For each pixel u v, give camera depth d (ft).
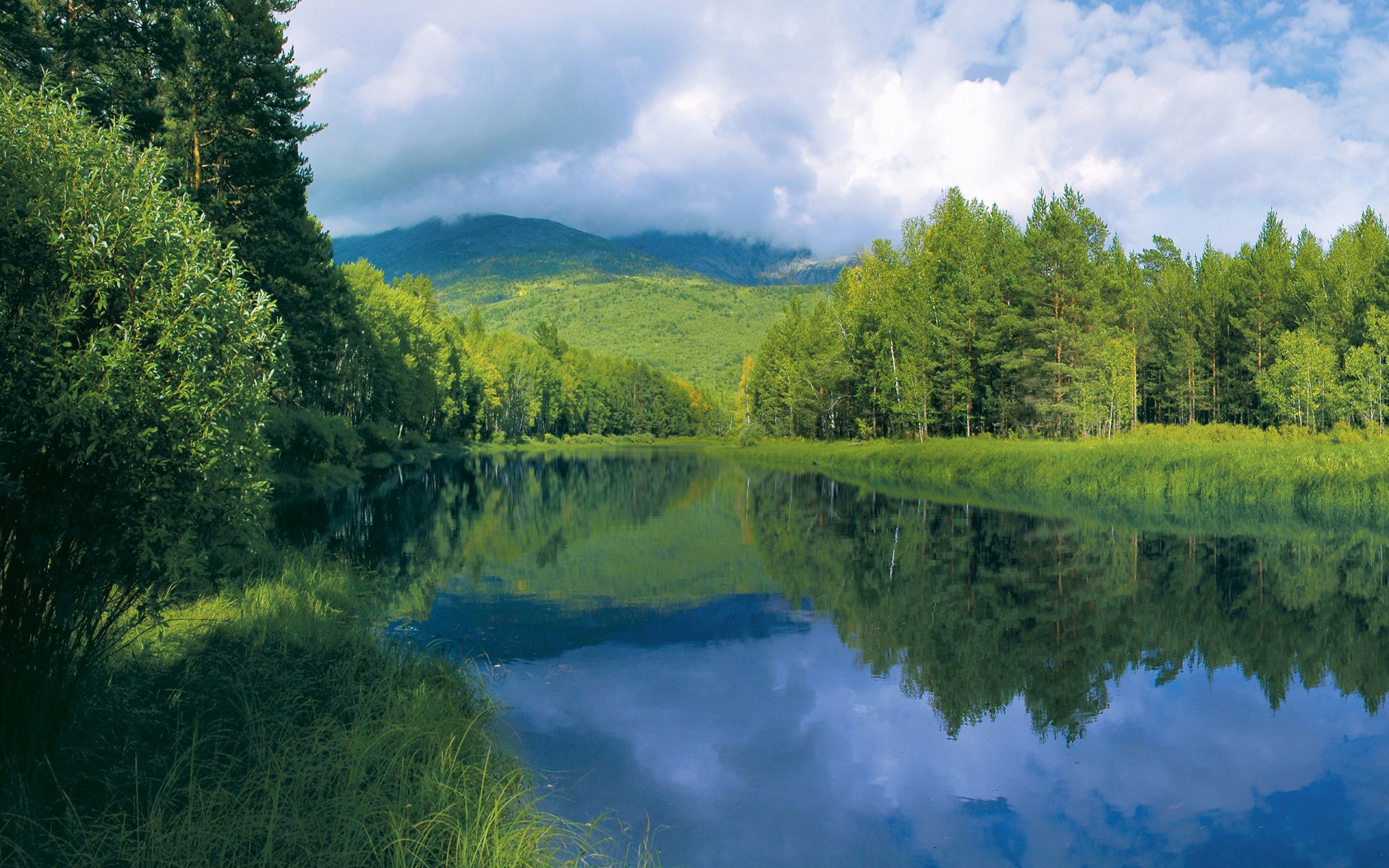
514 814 17.25
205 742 18.07
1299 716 25.58
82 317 15.08
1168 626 36.86
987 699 27.22
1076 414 152.66
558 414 453.58
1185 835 18.03
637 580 47.93
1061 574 49.26
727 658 31.86
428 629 35.83
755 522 77.00
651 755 22.26
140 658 23.17
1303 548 58.34
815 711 25.93
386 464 188.24
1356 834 18.04
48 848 13.23
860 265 226.17
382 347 208.23
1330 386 160.04
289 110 93.25
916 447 140.36
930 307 179.52
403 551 58.39
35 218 14.48
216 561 19.36
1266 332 208.03
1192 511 80.59
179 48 64.23
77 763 16.65
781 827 18.11
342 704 21.77
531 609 40.11
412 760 18.26
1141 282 230.89
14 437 14.33
